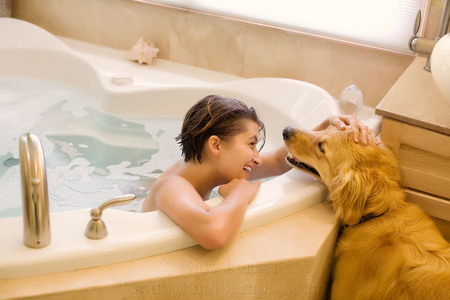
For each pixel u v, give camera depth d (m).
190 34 2.42
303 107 1.94
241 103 1.48
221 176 1.48
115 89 2.12
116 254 1.13
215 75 2.39
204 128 1.41
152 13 2.45
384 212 1.39
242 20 2.28
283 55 2.29
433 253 1.32
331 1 2.12
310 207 1.42
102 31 2.60
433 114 1.49
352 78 2.21
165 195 1.28
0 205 1.70
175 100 2.18
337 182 1.37
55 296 1.05
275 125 2.02
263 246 1.24
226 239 1.19
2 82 2.30
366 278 1.36
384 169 1.39
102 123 2.12
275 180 1.47
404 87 1.67
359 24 2.12
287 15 2.22
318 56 2.23
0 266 1.05
